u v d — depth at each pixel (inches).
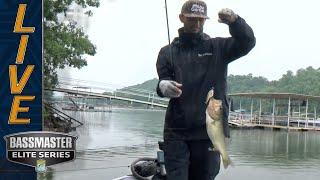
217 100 101.3
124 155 534.6
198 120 107.7
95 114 1969.7
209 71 108.2
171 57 110.0
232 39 106.5
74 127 932.0
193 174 111.5
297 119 1274.6
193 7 106.3
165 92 104.3
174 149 109.3
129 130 1005.2
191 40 108.7
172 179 109.7
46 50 724.7
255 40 104.0
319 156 616.7
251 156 592.1
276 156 604.7
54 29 783.1
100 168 398.6
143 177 128.3
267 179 398.6
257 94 1159.6
